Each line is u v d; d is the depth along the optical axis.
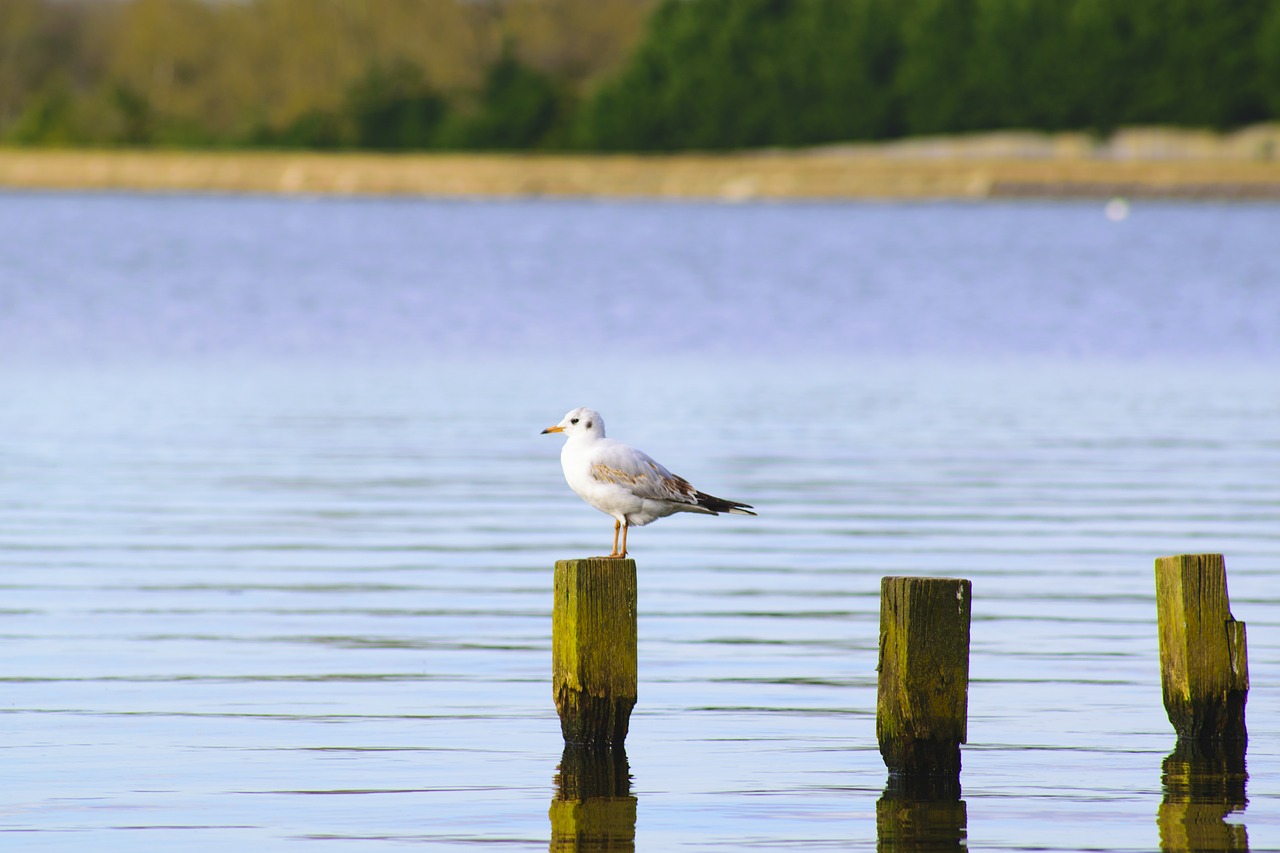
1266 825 11.56
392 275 64.75
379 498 23.58
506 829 11.48
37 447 27.44
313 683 14.79
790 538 21.08
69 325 47.28
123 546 20.44
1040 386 36.12
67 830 11.41
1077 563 19.61
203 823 11.55
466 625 16.88
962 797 12.05
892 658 12.09
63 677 14.93
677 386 35.84
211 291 57.91
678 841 11.28
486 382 36.53
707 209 103.12
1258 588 18.28
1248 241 80.19
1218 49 109.31
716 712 14.03
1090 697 14.39
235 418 30.98
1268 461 26.45
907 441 28.47
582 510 22.89
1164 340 45.53
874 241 80.94
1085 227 89.25
